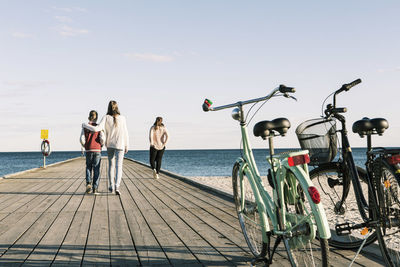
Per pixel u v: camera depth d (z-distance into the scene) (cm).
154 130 1054
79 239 381
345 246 323
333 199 312
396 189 223
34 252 335
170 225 446
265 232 279
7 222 466
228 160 8906
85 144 737
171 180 1064
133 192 778
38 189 834
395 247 242
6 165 6744
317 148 276
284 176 251
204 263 303
